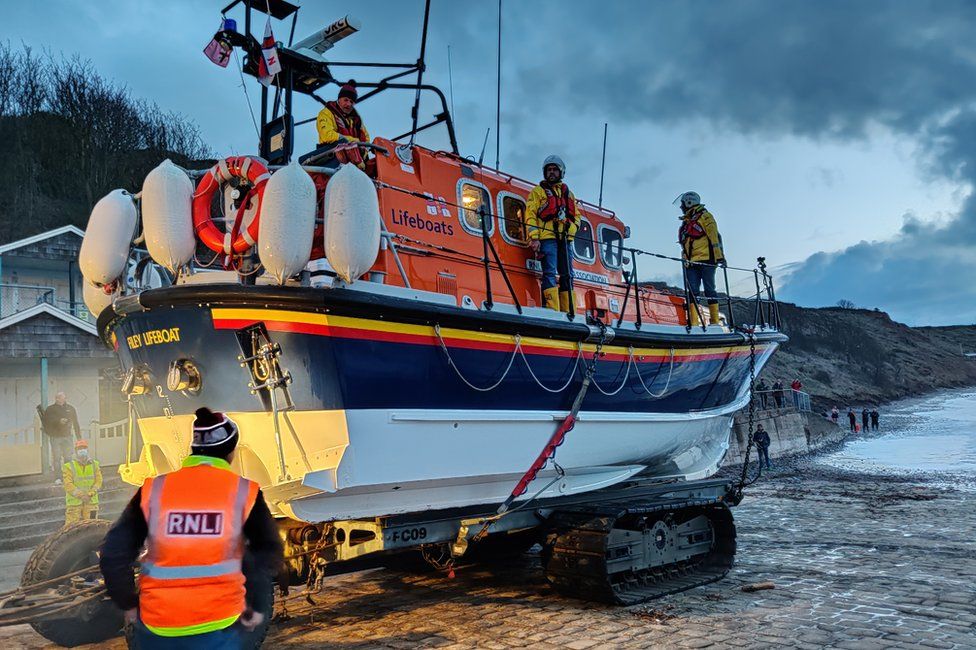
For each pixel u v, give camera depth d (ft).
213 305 15.46
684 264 26.71
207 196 16.58
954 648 15.56
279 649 16.01
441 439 17.29
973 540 29.96
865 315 456.04
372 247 15.16
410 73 22.61
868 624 17.44
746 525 35.06
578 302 23.43
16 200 114.93
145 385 17.35
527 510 20.25
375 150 18.26
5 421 49.26
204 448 9.61
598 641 16.31
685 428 26.00
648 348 22.95
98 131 127.85
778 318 31.14
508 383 18.83
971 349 498.28
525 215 22.20
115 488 40.16
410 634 17.11
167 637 8.70
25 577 16.69
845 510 40.47
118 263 17.20
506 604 19.95
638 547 20.47
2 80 127.24
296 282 15.23
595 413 21.42
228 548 9.10
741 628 17.22
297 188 14.58
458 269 19.69
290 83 20.52
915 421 181.06
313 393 15.29
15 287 57.57
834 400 225.35
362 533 17.63
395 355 16.17
